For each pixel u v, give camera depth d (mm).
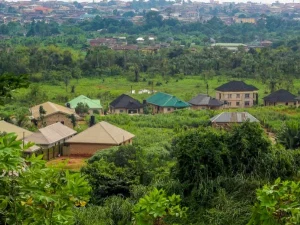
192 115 63875
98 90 83000
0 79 7715
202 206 19531
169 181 21172
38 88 71938
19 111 55594
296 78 90438
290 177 20906
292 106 69000
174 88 86688
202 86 88312
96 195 25500
